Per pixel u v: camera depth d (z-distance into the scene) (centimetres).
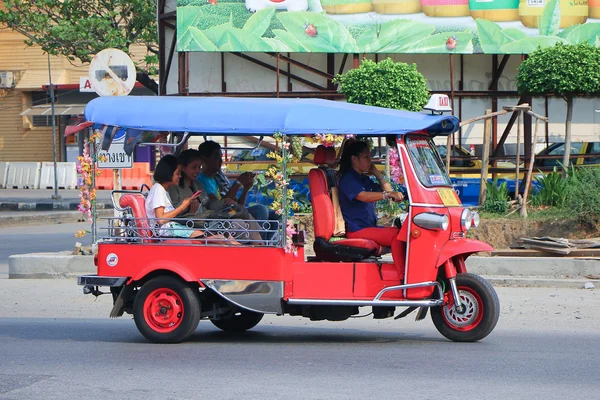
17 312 1318
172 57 2341
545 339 1062
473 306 1015
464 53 2159
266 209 1123
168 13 2283
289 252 995
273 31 2120
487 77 2352
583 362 925
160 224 1033
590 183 1734
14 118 4669
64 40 3219
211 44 2114
